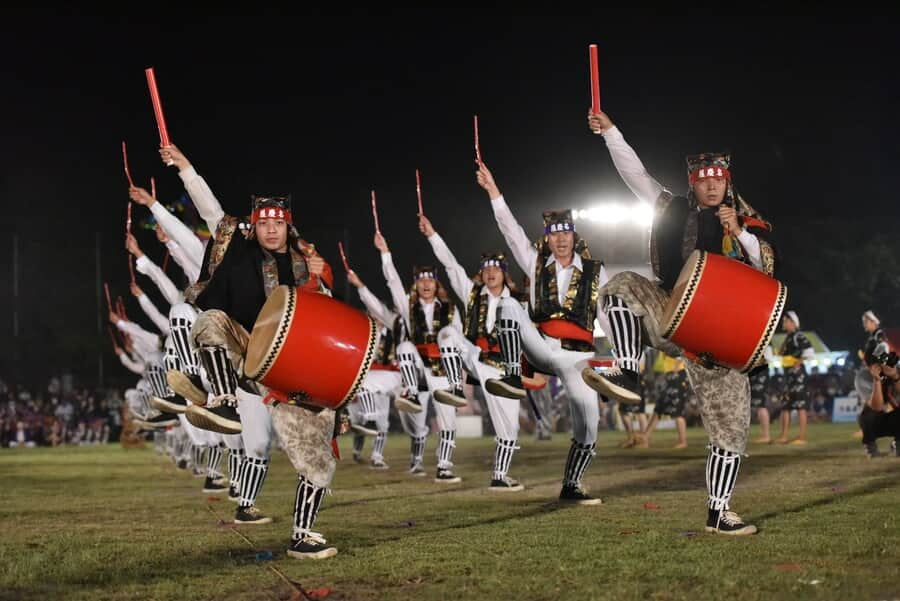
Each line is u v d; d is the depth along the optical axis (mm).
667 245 5531
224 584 4191
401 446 17516
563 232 6867
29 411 24000
